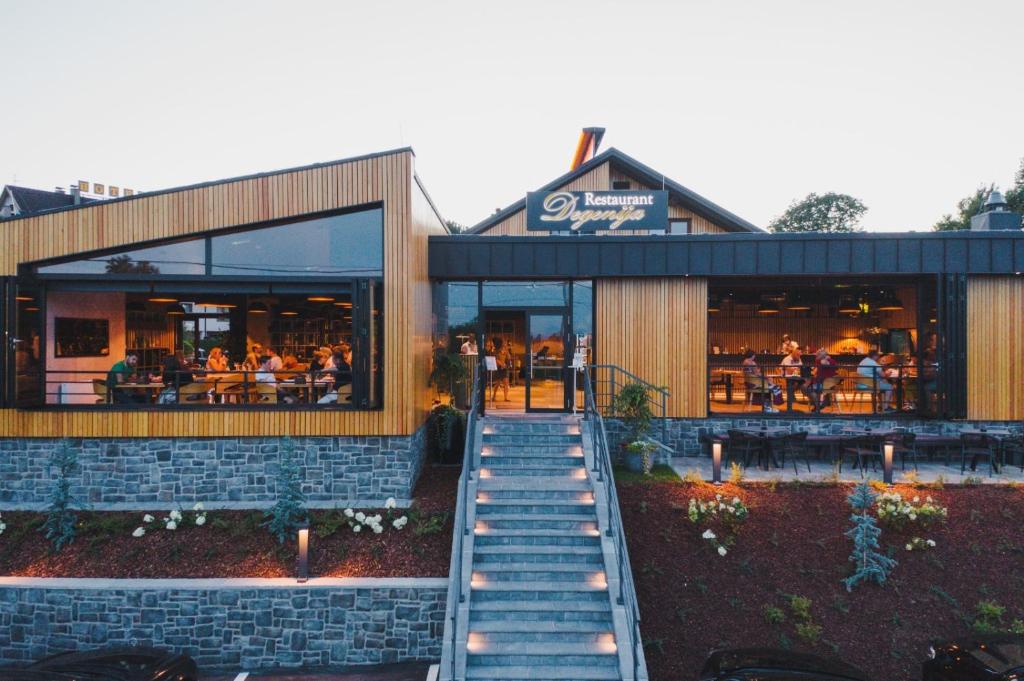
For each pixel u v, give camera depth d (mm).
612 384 13961
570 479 10773
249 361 13289
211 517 10578
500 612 8305
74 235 11352
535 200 15469
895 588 9164
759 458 12844
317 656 8820
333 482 11312
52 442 11234
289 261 11633
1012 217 14883
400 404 11297
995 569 9406
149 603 8812
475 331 14547
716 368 16172
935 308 13688
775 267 13453
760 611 8883
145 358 15328
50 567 9328
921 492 11133
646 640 8422
